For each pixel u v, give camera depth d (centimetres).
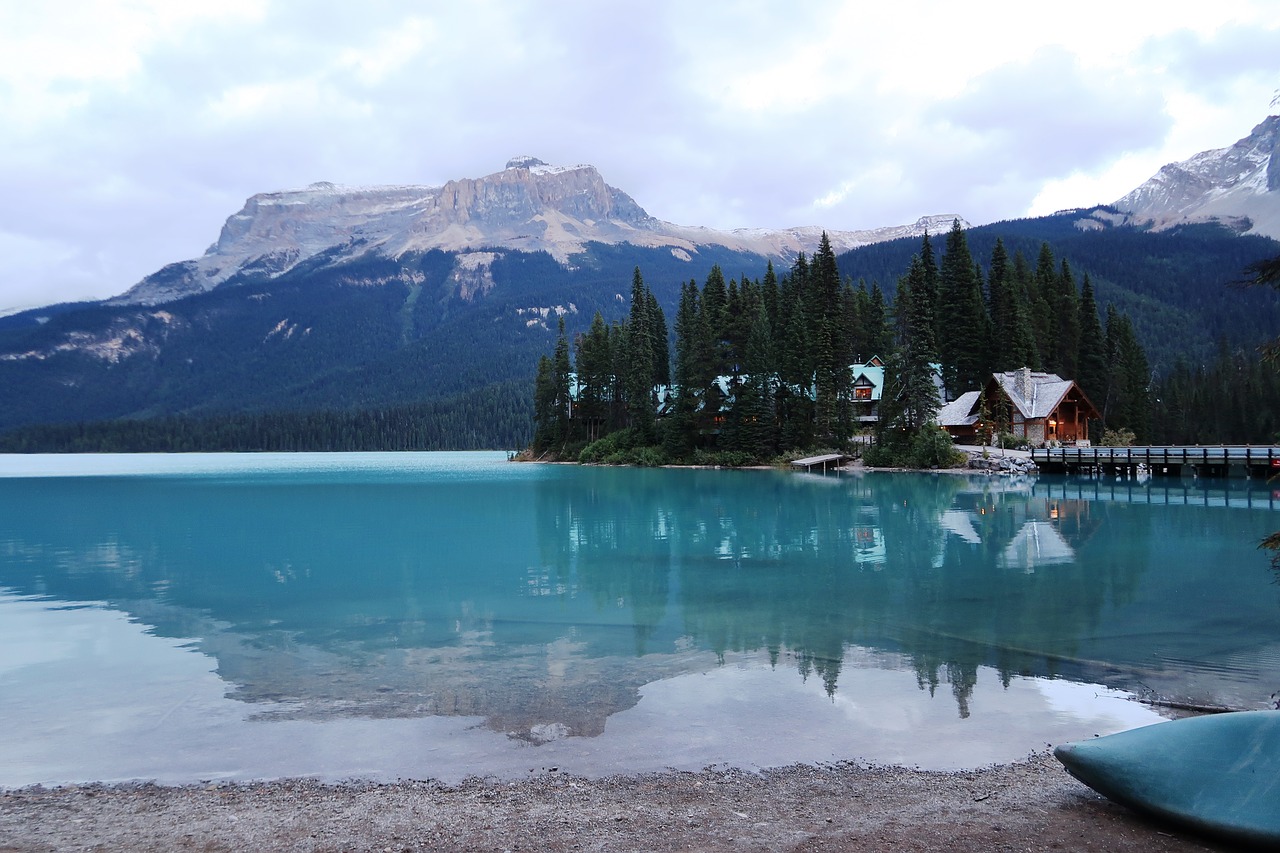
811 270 10919
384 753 1092
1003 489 5678
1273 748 795
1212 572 2453
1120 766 845
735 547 3144
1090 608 1980
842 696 1320
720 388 9931
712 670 1485
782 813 875
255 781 1002
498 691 1370
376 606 2127
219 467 12438
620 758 1062
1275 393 11331
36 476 9950
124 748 1124
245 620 1977
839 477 7300
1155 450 6322
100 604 2194
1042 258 11219
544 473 9044
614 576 2541
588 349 11544
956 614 1936
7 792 977
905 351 8444
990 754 1059
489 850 795
